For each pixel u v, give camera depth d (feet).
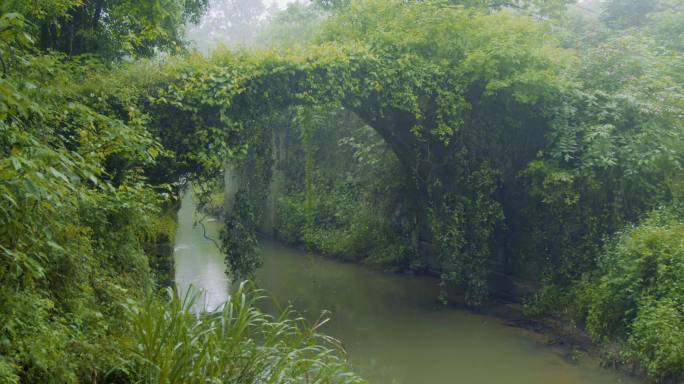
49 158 10.55
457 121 30.37
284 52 27.63
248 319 14.07
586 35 38.55
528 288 32.22
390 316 31.17
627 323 22.70
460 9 30.40
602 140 27.43
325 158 52.80
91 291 13.82
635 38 32.19
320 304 33.81
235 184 64.08
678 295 20.68
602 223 28.25
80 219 14.61
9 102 9.82
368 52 28.30
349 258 46.32
